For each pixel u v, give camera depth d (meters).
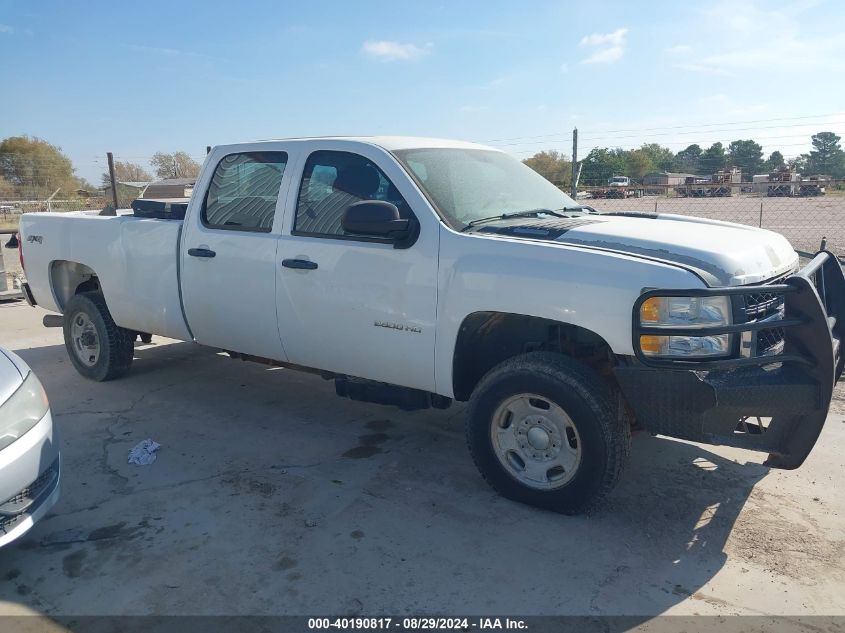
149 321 5.52
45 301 6.52
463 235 3.81
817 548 3.40
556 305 3.46
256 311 4.73
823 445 4.59
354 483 4.14
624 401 3.68
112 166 14.09
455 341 3.83
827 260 4.05
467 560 3.31
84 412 5.40
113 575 3.23
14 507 3.15
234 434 4.94
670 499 3.89
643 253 3.47
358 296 4.17
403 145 4.42
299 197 4.54
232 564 3.30
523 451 3.77
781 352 3.37
